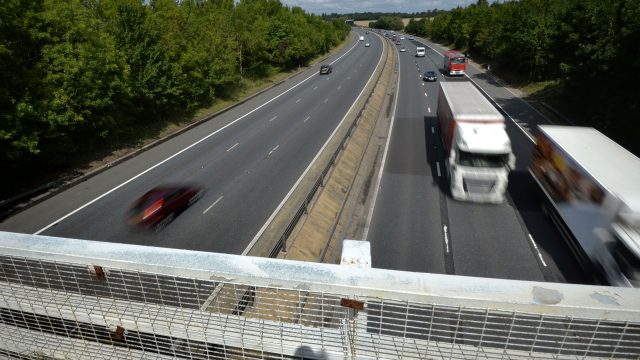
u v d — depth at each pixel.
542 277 13.16
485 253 14.49
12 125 17.14
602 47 24.78
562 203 14.90
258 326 2.45
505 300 1.96
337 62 72.06
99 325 2.75
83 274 2.66
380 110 35.28
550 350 2.32
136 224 15.93
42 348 2.84
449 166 19.59
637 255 10.30
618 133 24.17
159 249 2.51
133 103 26.80
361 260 2.57
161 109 29.27
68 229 15.77
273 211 16.53
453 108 19.38
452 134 18.70
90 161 22.59
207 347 2.52
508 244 14.93
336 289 2.11
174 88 28.38
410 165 22.66
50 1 20.28
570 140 15.72
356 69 60.16
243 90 43.66
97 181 20.42
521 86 43.25
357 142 25.45
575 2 31.05
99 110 22.25
